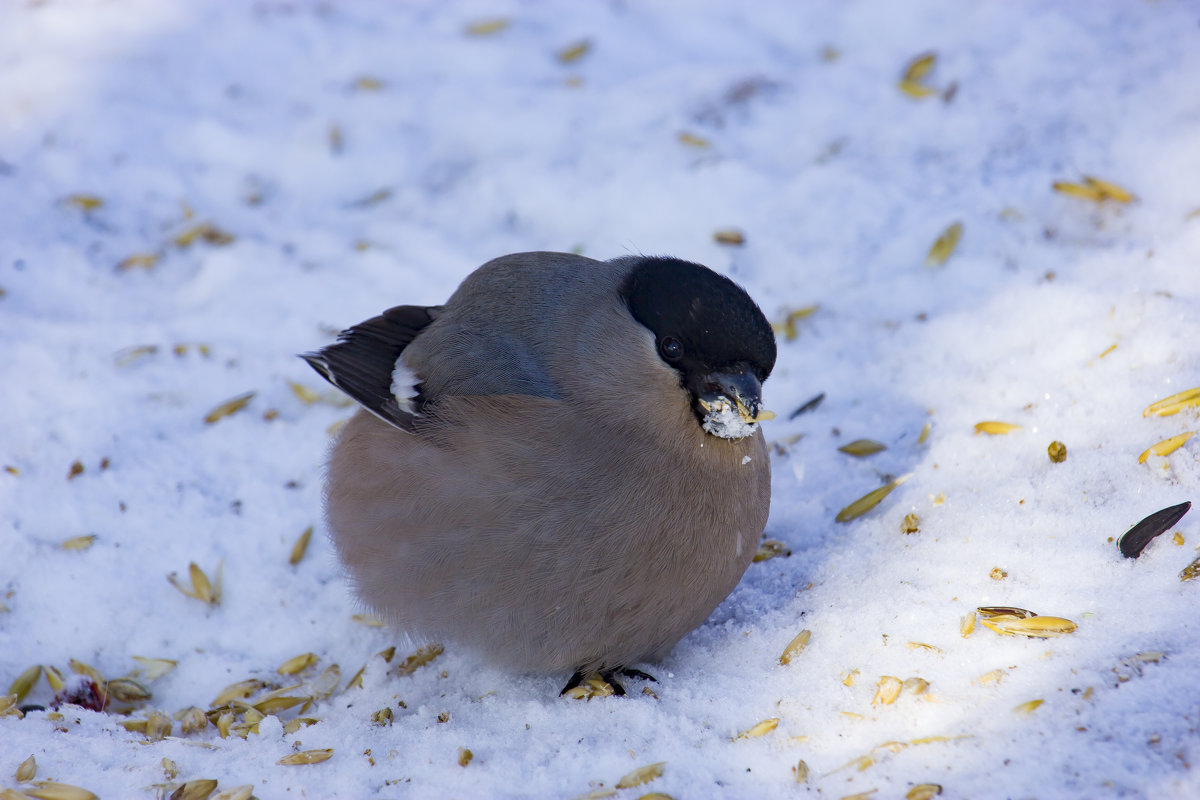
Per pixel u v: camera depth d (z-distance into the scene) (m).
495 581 8.04
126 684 9.22
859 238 12.95
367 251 14.00
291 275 13.74
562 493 7.95
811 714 7.45
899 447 10.34
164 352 12.59
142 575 10.02
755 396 7.95
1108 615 7.54
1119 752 6.28
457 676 8.98
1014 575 8.25
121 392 11.99
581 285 8.69
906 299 12.04
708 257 13.20
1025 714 6.79
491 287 9.06
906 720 7.13
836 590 8.74
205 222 14.47
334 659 9.44
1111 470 8.97
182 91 16.84
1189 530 8.10
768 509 8.77
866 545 9.21
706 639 8.83
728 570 8.34
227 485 10.95
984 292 11.73
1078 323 10.81
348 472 8.84
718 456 8.09
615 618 8.13
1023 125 13.51
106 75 17.05
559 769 7.32
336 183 15.35
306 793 7.21
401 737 7.94
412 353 9.02
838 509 9.85
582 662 8.46
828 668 7.86
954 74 14.61
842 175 13.73
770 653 8.27
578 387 8.22
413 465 8.27
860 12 16.59
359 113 16.27
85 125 16.05
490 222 14.33
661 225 13.73
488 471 8.01
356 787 7.27
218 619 9.76
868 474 10.15
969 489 9.41
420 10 18.41
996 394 10.43
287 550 10.33
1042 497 8.97
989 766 6.48
